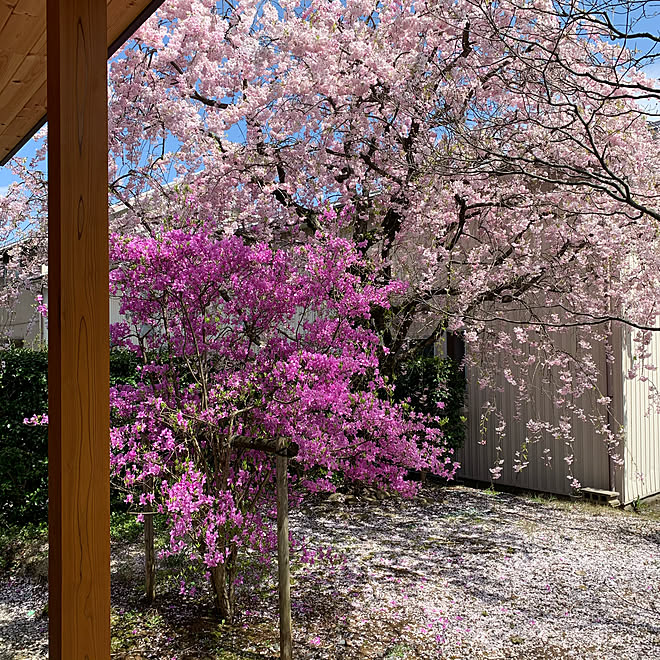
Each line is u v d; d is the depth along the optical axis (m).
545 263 6.24
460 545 5.27
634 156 5.27
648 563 4.86
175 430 3.51
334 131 5.87
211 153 5.55
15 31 2.42
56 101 1.49
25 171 6.63
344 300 3.83
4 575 4.68
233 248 3.66
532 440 7.32
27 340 8.99
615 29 3.22
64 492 1.45
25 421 3.34
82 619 1.45
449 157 4.46
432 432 4.20
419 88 5.31
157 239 3.56
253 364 3.78
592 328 6.46
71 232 1.48
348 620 3.79
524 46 4.86
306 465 3.54
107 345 1.52
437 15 5.05
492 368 7.58
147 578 3.94
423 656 3.39
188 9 5.32
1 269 7.64
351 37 5.34
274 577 4.35
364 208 6.27
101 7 1.54
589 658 3.39
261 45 5.46
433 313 6.58
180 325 3.86
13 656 3.47
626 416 6.63
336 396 3.42
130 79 5.55
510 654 3.43
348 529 5.68
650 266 5.76
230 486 3.63
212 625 3.65
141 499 3.26
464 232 6.84
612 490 6.64
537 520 6.06
